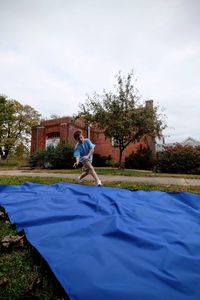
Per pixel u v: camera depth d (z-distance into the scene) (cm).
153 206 350
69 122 1892
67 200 373
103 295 133
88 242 204
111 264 167
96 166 1783
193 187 566
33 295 145
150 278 152
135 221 269
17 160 2862
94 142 1969
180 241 212
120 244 203
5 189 494
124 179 762
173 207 360
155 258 179
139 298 131
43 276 166
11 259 193
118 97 1249
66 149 1603
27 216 286
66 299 140
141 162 1630
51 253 184
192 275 157
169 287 143
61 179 705
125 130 1211
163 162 1411
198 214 315
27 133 3155
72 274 154
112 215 273
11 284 158
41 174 957
